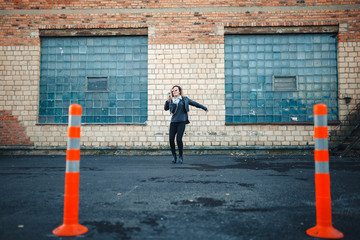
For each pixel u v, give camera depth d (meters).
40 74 9.36
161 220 2.60
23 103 9.15
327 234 2.17
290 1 9.10
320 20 9.04
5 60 9.24
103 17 9.26
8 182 4.42
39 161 7.20
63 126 9.08
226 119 9.10
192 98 9.06
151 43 9.19
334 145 8.71
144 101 9.23
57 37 9.41
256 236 2.21
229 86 9.19
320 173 2.25
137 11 9.23
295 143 8.78
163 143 8.94
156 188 3.94
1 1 9.29
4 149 8.98
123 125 9.00
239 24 9.10
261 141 8.85
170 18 9.20
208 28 9.16
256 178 4.66
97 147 8.90
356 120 8.77
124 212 2.85
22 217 2.70
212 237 2.19
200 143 8.92
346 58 8.95
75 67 9.38
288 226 2.44
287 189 3.86
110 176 4.90
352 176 4.82
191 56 9.13
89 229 2.37
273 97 9.12
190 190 3.81
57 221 2.58
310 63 9.16
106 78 9.34
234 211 2.87
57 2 9.32
